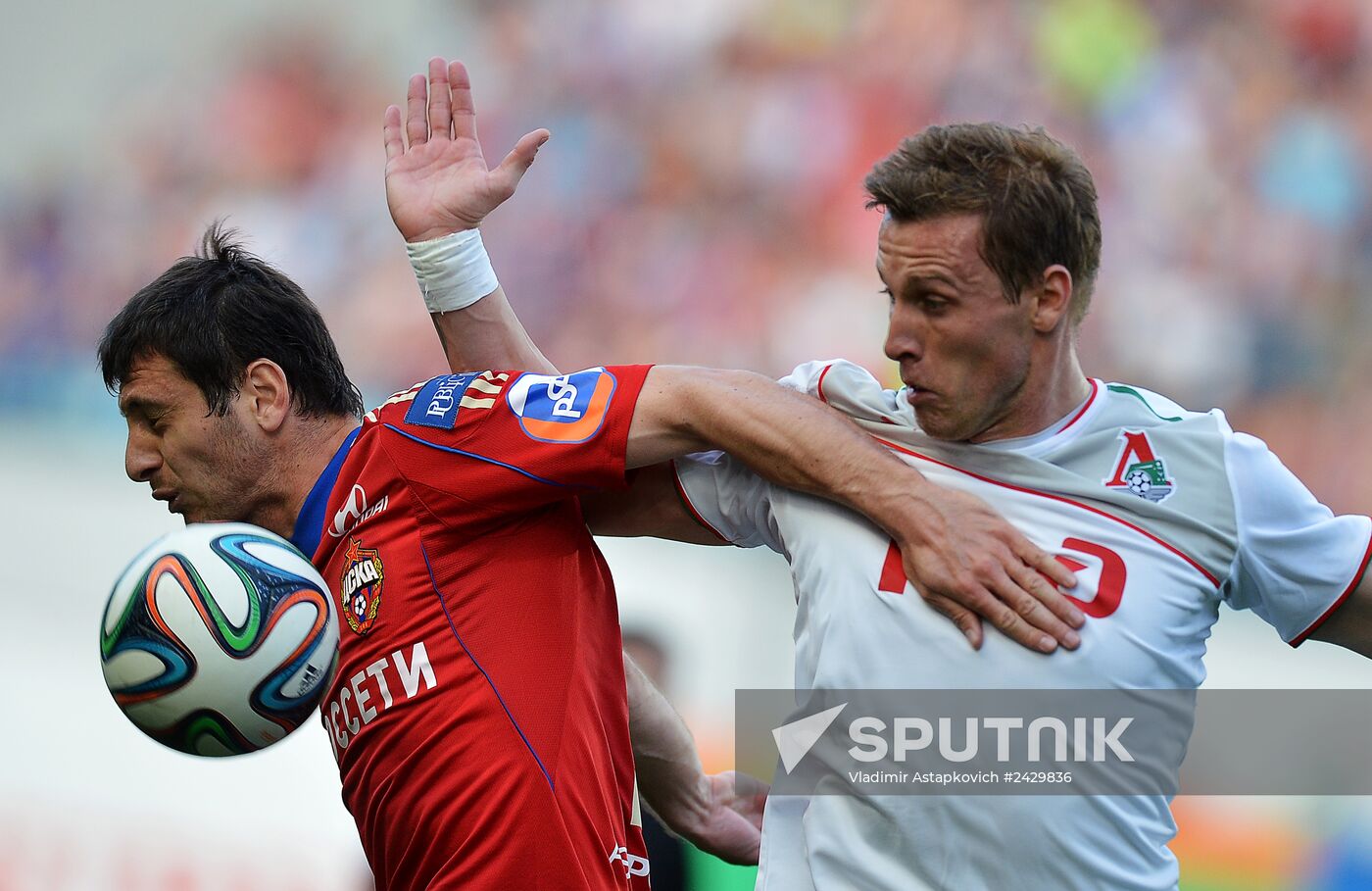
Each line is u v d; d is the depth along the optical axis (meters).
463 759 10.69
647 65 47.25
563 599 11.04
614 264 45.28
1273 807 25.16
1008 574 9.83
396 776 10.95
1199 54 45.03
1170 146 44.09
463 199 11.82
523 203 46.00
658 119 46.69
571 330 44.94
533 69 48.06
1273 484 10.01
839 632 10.23
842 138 45.72
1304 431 41.34
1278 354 42.09
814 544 10.47
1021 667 9.83
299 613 10.48
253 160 49.62
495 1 49.22
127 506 32.69
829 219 45.06
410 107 12.23
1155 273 42.94
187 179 49.69
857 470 10.16
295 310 11.59
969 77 45.84
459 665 10.77
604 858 10.95
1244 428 41.72
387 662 10.98
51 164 50.91
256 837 24.08
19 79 53.56
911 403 9.87
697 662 26.41
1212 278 42.84
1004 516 10.11
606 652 11.50
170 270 11.69
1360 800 25.17
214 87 51.44
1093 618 9.84
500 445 10.64
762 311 44.34
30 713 26.56
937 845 10.00
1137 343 42.28
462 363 12.13
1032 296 9.57
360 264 46.56
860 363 43.53
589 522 11.69
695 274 44.94
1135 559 9.93
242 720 10.35
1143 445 10.11
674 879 16.03
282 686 10.38
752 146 45.91
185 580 10.29
